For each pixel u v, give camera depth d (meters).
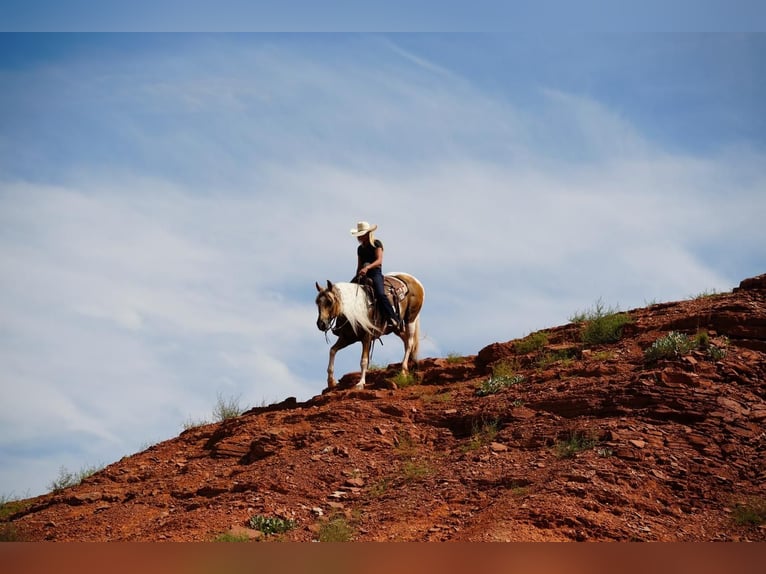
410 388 19.89
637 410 15.56
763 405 15.42
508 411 16.67
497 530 11.71
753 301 19.02
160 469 18.22
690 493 13.16
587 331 20.08
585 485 12.98
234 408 21.97
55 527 15.51
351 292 20.22
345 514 13.82
